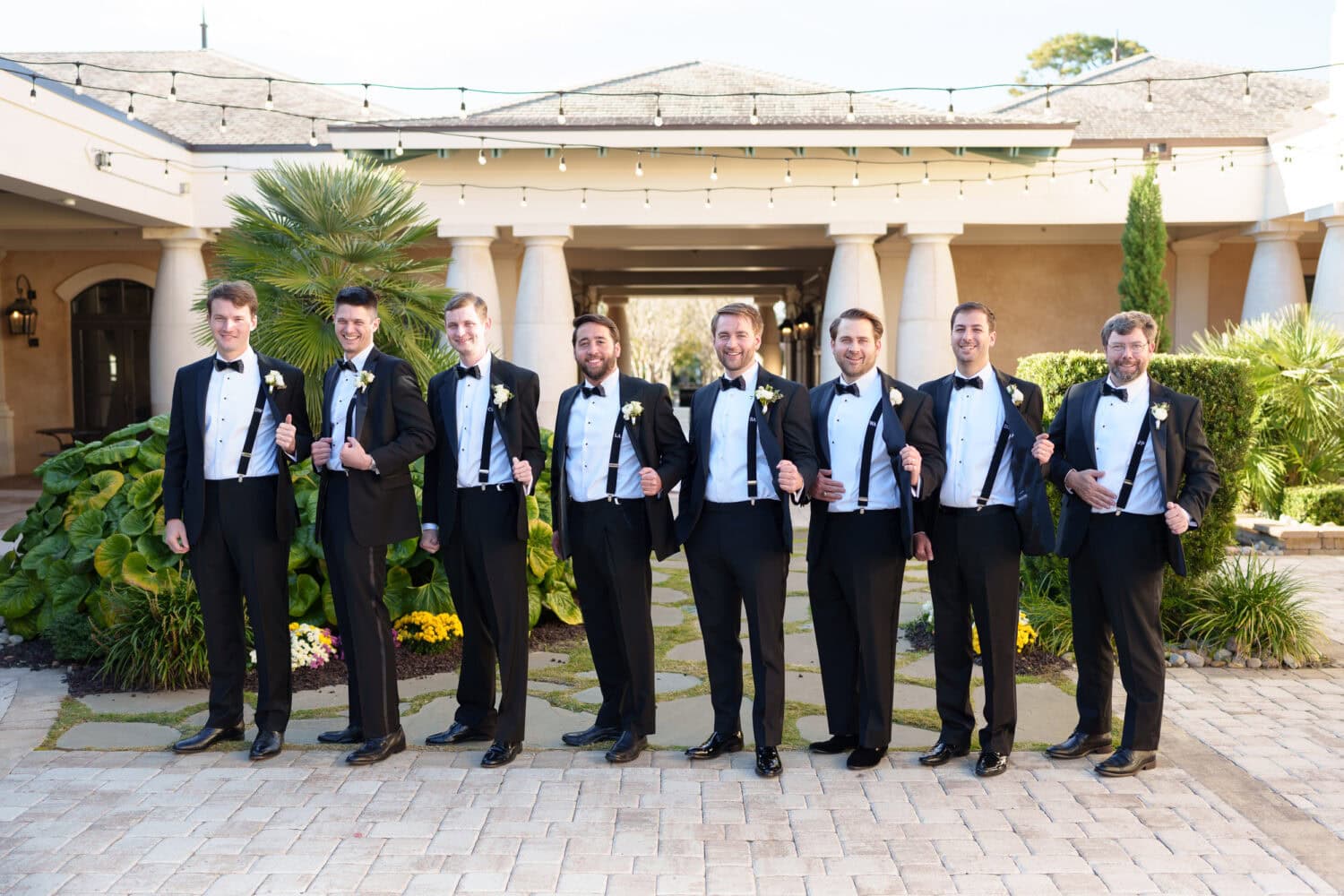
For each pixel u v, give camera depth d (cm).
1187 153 1411
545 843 353
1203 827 366
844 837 357
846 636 436
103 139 1197
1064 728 479
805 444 415
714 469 421
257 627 439
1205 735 469
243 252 779
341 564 434
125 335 1798
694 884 324
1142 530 419
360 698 434
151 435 662
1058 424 450
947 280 1405
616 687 457
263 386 444
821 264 1981
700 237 1588
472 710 457
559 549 440
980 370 426
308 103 1583
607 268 2016
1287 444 1076
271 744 437
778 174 1390
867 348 423
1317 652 597
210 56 1689
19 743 457
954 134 1316
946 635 429
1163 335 1291
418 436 432
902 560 424
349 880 327
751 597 416
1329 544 967
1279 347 1078
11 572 650
